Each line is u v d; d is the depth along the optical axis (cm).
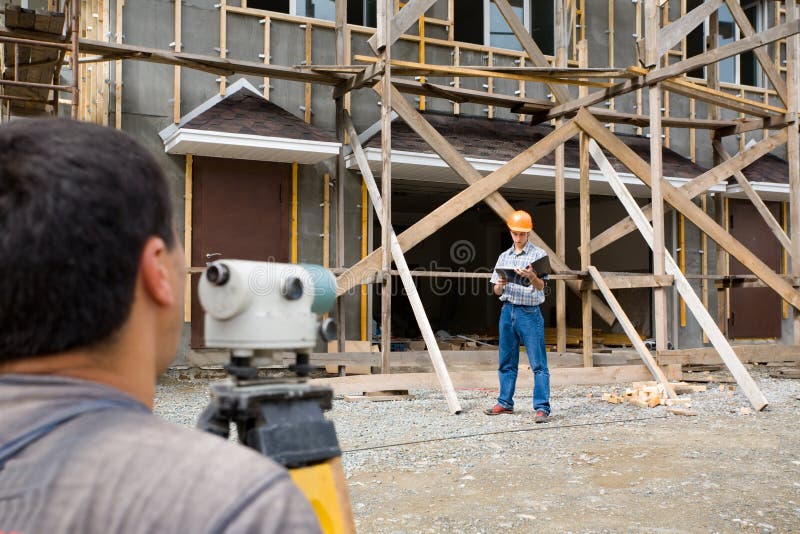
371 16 1238
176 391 887
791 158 1139
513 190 1533
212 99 1093
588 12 1393
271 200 1123
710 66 1307
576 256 1772
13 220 65
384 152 869
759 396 744
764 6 1532
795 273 1112
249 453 68
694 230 1443
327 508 102
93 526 61
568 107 1084
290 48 1162
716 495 427
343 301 1086
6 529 62
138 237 70
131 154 72
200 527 60
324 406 107
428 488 442
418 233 897
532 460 515
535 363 675
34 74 856
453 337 1566
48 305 65
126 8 1060
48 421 66
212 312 102
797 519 382
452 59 1284
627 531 362
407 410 739
